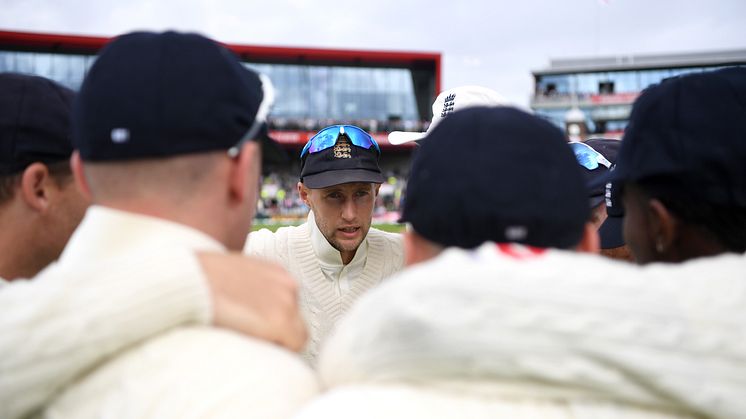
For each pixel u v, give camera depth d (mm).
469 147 726
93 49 36406
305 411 650
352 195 2205
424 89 40719
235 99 824
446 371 622
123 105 769
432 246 777
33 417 725
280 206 33688
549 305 604
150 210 794
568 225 742
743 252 852
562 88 42062
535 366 600
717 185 820
